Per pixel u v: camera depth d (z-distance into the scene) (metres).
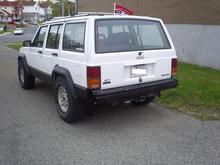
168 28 15.01
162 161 3.97
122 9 10.44
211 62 12.34
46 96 7.37
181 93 7.19
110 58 4.73
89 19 4.80
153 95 5.41
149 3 16.53
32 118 5.71
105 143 4.54
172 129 5.07
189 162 3.94
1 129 5.14
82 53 4.82
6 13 87.00
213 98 6.82
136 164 3.90
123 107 6.31
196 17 12.98
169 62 5.51
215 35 12.02
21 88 8.27
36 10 107.00
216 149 4.30
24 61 7.76
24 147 4.43
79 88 4.89
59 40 5.67
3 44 26.12
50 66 6.07
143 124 5.32
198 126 5.20
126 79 4.95
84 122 5.47
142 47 5.21
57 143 4.55
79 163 3.94
